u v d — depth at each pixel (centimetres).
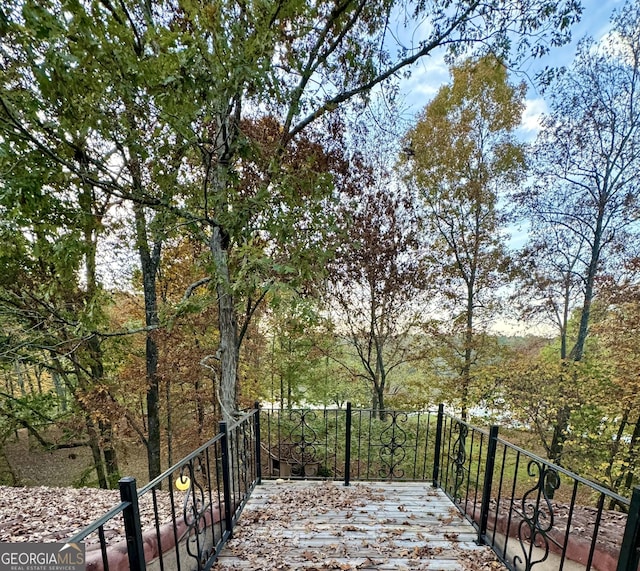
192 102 203
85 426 706
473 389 705
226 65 201
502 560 224
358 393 839
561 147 724
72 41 165
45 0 163
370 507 306
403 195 714
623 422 604
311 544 244
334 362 805
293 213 331
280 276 347
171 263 746
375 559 227
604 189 713
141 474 927
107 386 654
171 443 791
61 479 892
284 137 413
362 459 653
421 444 693
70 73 169
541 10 368
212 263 354
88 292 561
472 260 764
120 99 216
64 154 244
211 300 410
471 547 245
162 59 180
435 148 732
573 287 762
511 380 674
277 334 777
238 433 298
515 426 669
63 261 281
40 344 558
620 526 252
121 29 174
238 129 323
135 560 132
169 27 270
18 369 689
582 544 223
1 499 354
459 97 705
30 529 267
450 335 764
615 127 680
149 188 347
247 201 328
